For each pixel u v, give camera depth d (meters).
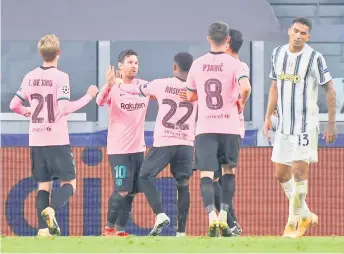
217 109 26.56
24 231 35.12
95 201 35.28
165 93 29.77
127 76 30.22
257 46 37.31
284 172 26.84
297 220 26.17
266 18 36.88
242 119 30.64
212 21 37.03
